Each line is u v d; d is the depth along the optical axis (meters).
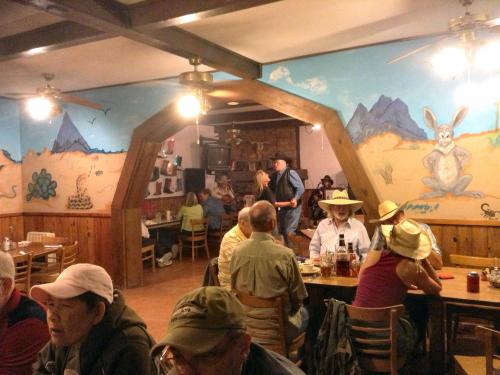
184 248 8.44
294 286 2.68
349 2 3.28
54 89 4.98
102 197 6.11
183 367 0.99
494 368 2.31
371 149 4.38
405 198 4.24
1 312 1.65
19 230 6.77
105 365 1.38
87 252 6.23
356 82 4.44
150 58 4.61
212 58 4.22
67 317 1.38
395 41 4.23
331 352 2.57
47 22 3.50
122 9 3.17
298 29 3.86
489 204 3.90
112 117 5.98
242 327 1.01
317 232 3.90
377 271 2.61
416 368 3.27
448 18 3.68
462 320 3.92
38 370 1.53
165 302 5.09
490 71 3.84
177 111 5.52
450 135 4.03
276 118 9.05
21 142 6.81
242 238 3.21
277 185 5.97
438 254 3.33
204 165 9.98
